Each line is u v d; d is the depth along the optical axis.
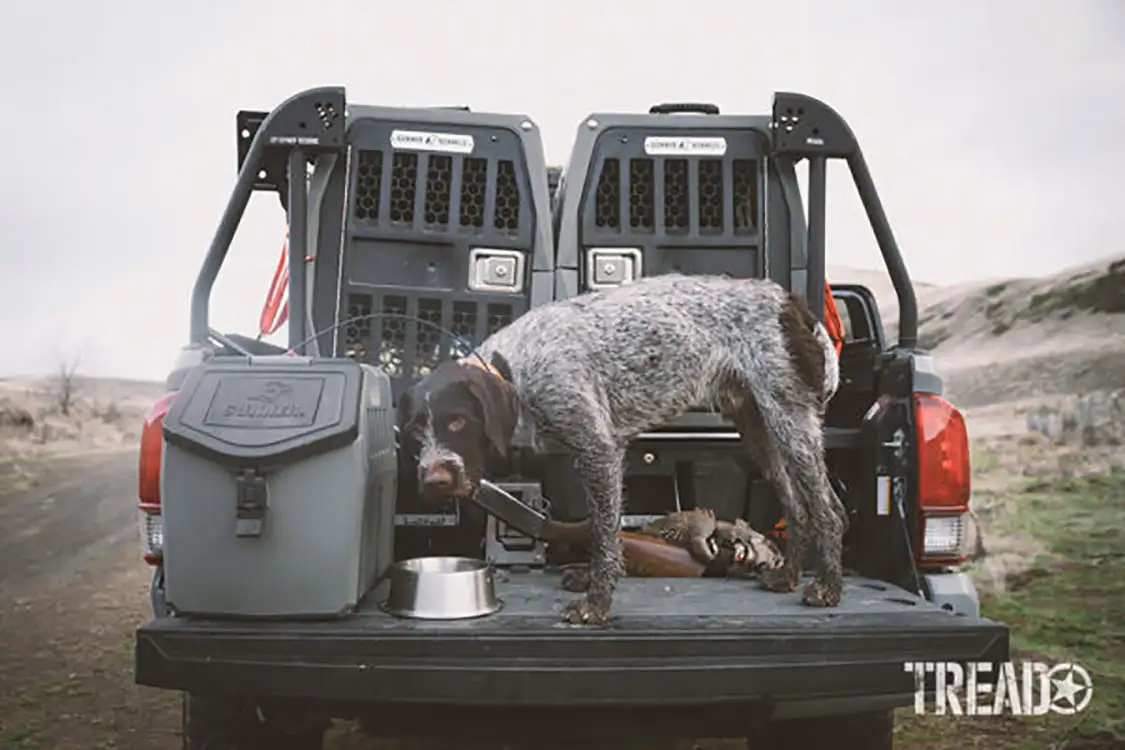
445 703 2.45
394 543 3.50
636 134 3.66
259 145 3.42
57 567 6.73
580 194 3.64
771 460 3.25
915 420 3.21
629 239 3.63
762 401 3.06
